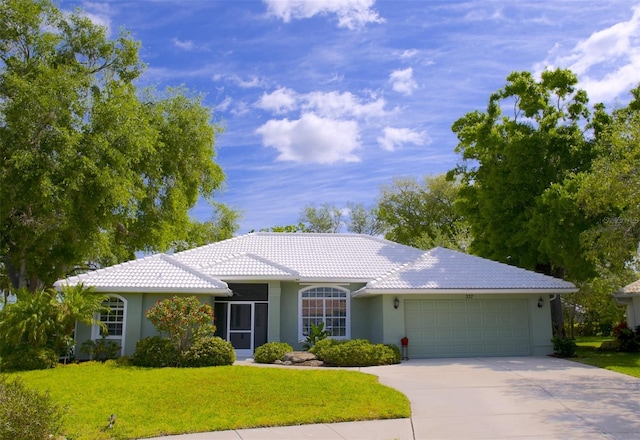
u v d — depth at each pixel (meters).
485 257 29.62
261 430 10.03
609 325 37.03
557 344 21.03
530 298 21.86
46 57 24.84
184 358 17.73
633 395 12.87
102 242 25.80
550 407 11.65
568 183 23.33
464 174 32.09
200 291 20.27
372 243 27.72
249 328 22.53
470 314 21.61
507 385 14.22
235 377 14.84
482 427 10.09
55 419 8.82
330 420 10.61
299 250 26.27
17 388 8.83
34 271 25.81
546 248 24.39
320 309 23.41
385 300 21.02
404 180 51.84
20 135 22.03
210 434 9.75
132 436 9.52
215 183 33.97
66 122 22.98
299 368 17.52
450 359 20.39
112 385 13.84
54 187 21.80
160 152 30.36
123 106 25.00
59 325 18.36
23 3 24.08
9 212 22.89
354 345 18.89
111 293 20.41
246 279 22.02
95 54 27.62
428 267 22.70
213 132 33.03
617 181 17.53
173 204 30.55
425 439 9.35
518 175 26.61
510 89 28.50
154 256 22.89
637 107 25.22
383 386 13.66
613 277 26.30
